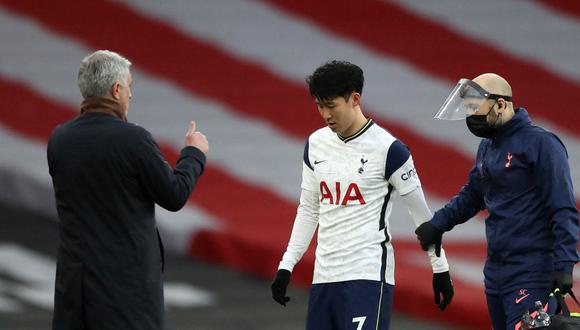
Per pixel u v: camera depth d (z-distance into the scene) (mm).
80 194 16812
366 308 18078
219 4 54344
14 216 40812
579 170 45500
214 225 39062
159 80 49875
